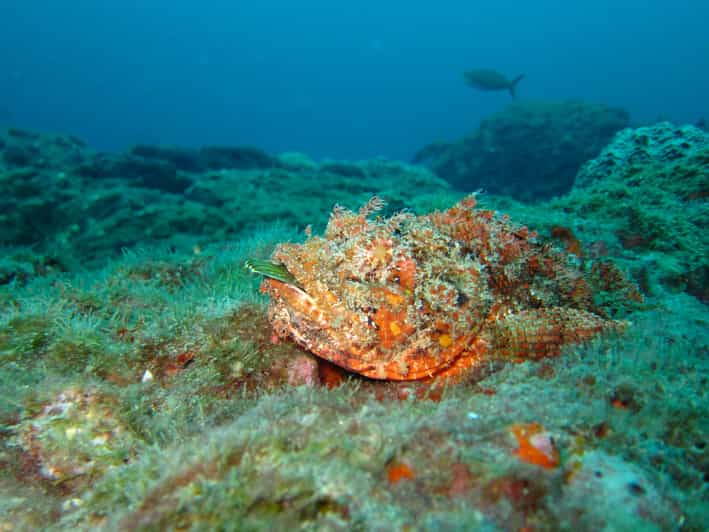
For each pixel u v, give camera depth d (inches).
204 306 16.8
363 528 8.0
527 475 8.8
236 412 12.9
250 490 8.4
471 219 14.9
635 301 17.5
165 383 14.2
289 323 12.8
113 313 18.8
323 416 10.5
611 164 33.6
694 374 12.5
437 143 131.5
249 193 68.4
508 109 108.0
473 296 13.6
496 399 11.1
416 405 12.0
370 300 12.4
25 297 20.8
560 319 14.0
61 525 10.2
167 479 9.0
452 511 8.4
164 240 52.8
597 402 10.7
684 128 31.2
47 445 11.7
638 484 9.1
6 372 13.5
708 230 23.5
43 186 65.1
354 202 63.0
